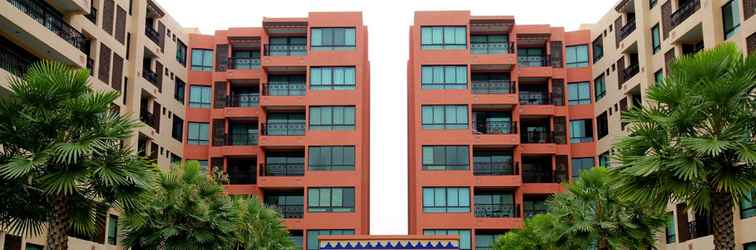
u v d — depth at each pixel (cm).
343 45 5075
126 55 4081
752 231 2828
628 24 4434
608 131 4881
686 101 1688
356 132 4934
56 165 1791
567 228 2698
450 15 5100
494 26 5122
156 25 4631
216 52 5288
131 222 2056
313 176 4866
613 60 4844
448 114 4959
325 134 4934
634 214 2620
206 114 5216
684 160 1628
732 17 2992
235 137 5288
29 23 2806
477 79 5219
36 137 1814
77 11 3316
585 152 5097
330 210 4819
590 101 5184
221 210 2734
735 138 1608
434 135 4919
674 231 3606
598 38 5153
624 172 1747
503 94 4975
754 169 1611
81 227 1970
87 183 1883
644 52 3894
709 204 1681
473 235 4750
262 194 4950
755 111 1653
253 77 5172
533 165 5228
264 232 3509
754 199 1747
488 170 5059
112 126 1908
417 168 4872
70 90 1862
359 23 5109
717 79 1703
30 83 1805
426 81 5003
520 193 4891
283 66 5050
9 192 1795
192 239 2567
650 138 1750
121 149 1900
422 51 5047
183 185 2672
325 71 5041
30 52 3052
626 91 4366
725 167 1625
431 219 4781
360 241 3400
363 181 5097
